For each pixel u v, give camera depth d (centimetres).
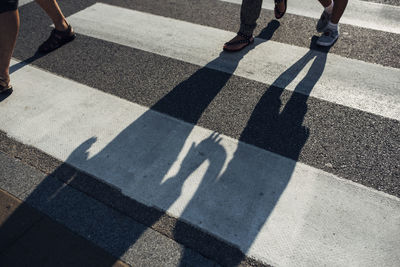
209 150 272
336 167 254
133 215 232
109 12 465
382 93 312
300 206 230
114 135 290
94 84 346
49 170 266
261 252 208
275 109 304
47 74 363
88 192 248
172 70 357
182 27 423
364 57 354
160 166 262
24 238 223
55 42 395
